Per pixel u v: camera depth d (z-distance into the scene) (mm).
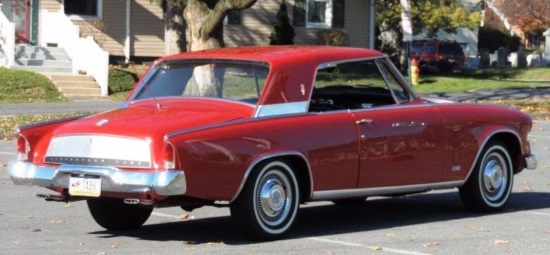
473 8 63625
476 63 62219
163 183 8750
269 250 9227
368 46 42688
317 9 41250
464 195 11570
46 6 34719
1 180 14602
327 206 12438
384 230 10508
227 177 9133
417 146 10594
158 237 10039
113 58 36219
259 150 9312
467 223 10969
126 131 9109
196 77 10250
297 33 40688
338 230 10484
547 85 39531
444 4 55062
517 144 11766
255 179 9367
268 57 9945
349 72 10461
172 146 8812
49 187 9594
